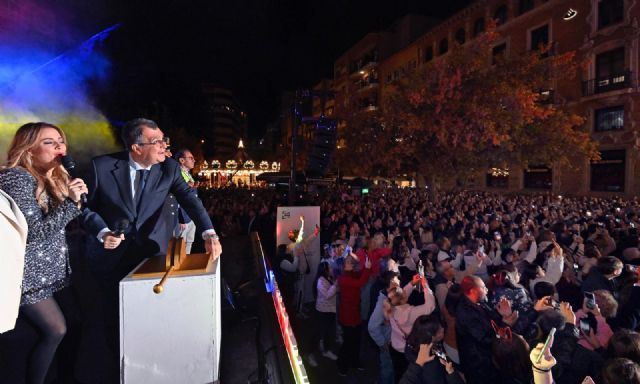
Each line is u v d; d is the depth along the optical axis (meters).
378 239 6.34
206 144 48.22
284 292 6.33
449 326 4.04
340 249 6.24
